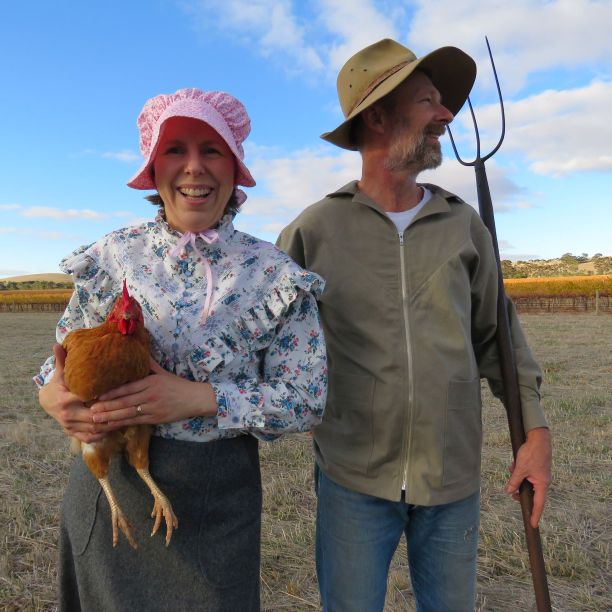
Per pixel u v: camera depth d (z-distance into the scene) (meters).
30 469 5.32
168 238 1.79
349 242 2.19
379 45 2.24
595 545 3.84
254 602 1.78
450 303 2.09
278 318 1.72
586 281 35.47
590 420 7.09
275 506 4.49
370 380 2.11
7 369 12.00
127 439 1.60
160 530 1.66
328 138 2.34
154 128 1.68
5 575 3.45
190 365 1.66
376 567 2.15
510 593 3.30
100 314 1.79
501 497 4.64
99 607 1.72
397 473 2.09
